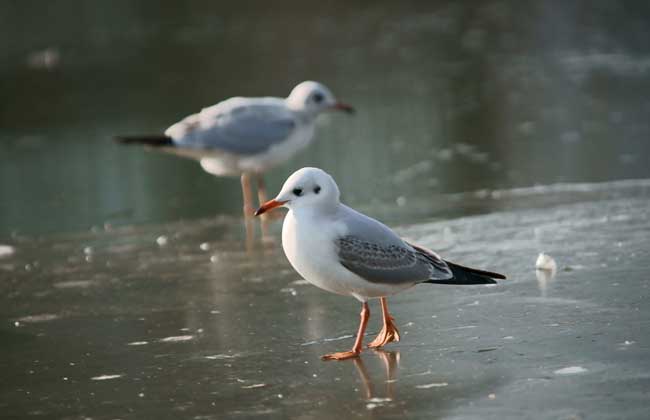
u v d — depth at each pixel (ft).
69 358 29.53
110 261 43.62
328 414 23.53
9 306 36.47
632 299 30.48
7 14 141.69
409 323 30.40
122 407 25.08
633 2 123.13
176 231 49.78
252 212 52.26
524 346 27.09
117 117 85.40
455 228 44.04
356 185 57.57
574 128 66.80
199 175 65.46
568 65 92.02
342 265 27.86
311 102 54.29
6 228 54.54
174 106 87.81
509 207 47.65
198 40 121.39
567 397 23.25
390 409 23.53
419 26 122.01
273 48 113.50
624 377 24.13
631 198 46.83
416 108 79.41
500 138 66.39
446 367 26.07
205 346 29.78
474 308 31.24
